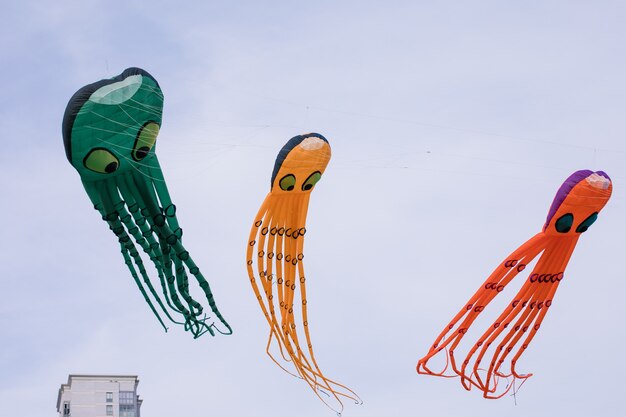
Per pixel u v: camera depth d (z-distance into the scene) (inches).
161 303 1363.2
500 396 1525.6
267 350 1449.3
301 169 1376.7
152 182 1320.1
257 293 1423.5
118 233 1326.3
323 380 1462.8
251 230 1408.7
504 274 1469.0
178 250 1334.9
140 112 1283.2
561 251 1472.7
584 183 1421.0
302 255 1424.7
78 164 1280.8
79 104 1256.8
